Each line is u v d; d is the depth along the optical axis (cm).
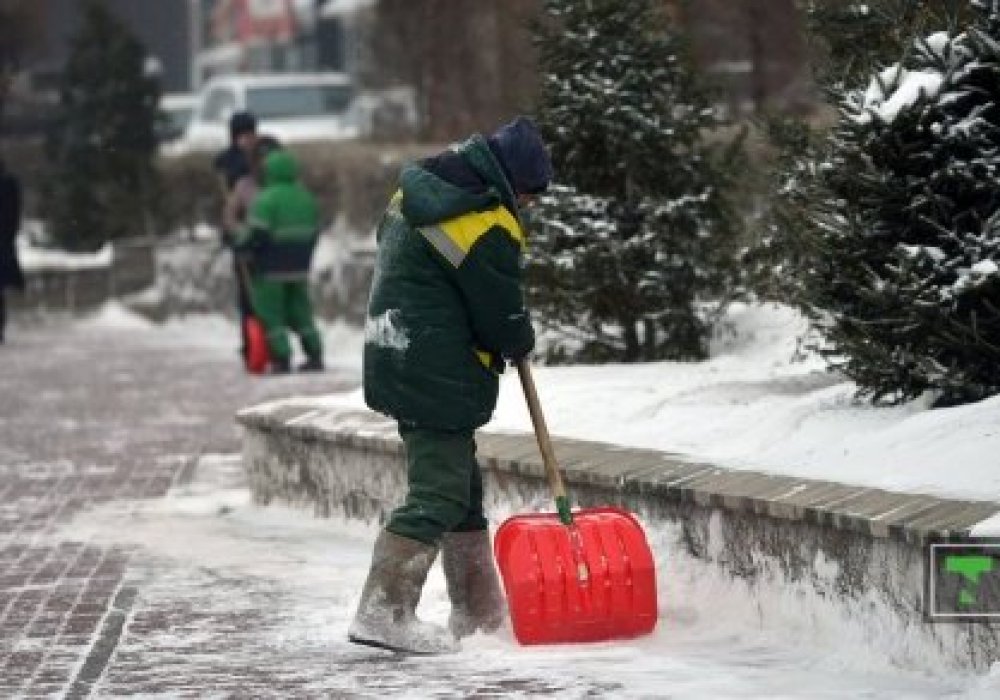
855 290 2119
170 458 3294
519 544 1762
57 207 7812
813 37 2338
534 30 3014
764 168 2722
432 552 1781
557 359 3038
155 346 5891
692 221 2984
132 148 7712
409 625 1769
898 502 1636
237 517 2661
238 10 14338
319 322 5684
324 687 1639
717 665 1659
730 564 1809
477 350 1781
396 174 5741
